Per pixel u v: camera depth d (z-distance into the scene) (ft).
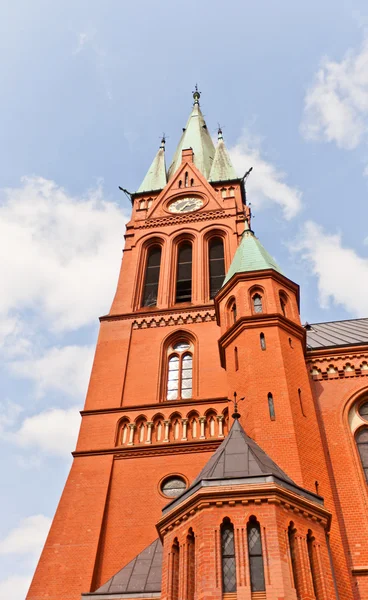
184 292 142.31
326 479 80.43
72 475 100.94
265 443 80.84
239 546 56.18
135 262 151.23
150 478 99.04
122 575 75.61
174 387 116.78
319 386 96.22
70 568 87.15
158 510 93.91
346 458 85.20
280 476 62.85
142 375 118.32
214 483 61.62
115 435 107.04
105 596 71.36
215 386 113.19
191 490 63.46
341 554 72.49
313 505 62.75
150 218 166.50
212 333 125.08
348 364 98.37
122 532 91.86
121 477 100.01
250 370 91.56
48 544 90.74
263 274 108.78
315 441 84.38
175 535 62.49
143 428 108.37
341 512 78.43
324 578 58.18
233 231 154.92
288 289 110.32
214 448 101.45
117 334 128.67
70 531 92.17
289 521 59.52
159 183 186.09
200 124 224.74
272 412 84.99
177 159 204.23
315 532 61.46
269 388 88.17
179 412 108.68
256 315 100.01
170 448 102.73
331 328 119.96
